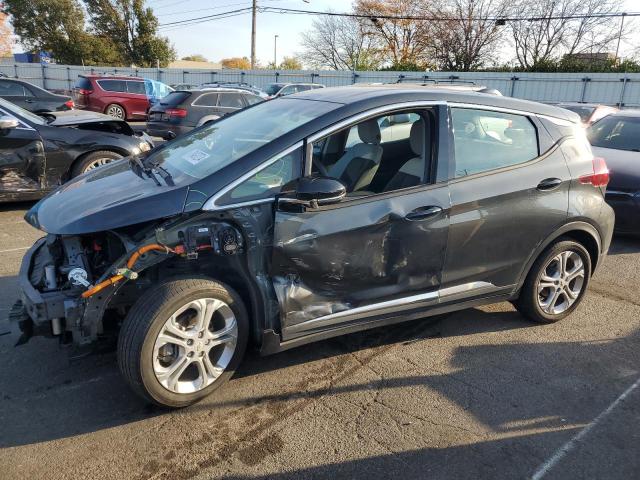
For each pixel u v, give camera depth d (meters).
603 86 24.47
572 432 2.93
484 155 3.62
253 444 2.76
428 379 3.41
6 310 4.12
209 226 2.87
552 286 4.11
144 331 2.73
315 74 30.39
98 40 47.19
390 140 3.49
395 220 3.25
